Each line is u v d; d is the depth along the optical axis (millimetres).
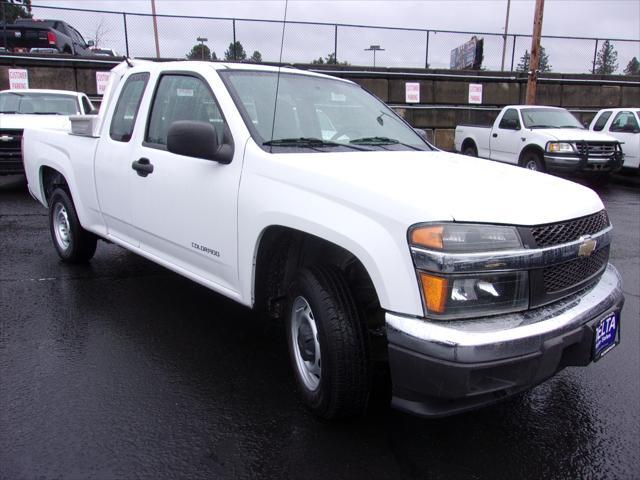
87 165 4719
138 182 4027
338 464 2664
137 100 4266
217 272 3488
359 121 3941
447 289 2326
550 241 2545
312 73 4121
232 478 2539
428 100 18688
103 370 3467
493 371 2340
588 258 2836
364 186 2592
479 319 2410
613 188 13031
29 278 5176
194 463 2625
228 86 3500
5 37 16734
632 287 5492
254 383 3377
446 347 2273
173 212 3719
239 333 4086
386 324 2420
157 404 3109
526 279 2469
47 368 3461
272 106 3533
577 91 19938
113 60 15969
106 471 2539
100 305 4539
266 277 3252
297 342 3080
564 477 2635
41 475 2488
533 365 2404
